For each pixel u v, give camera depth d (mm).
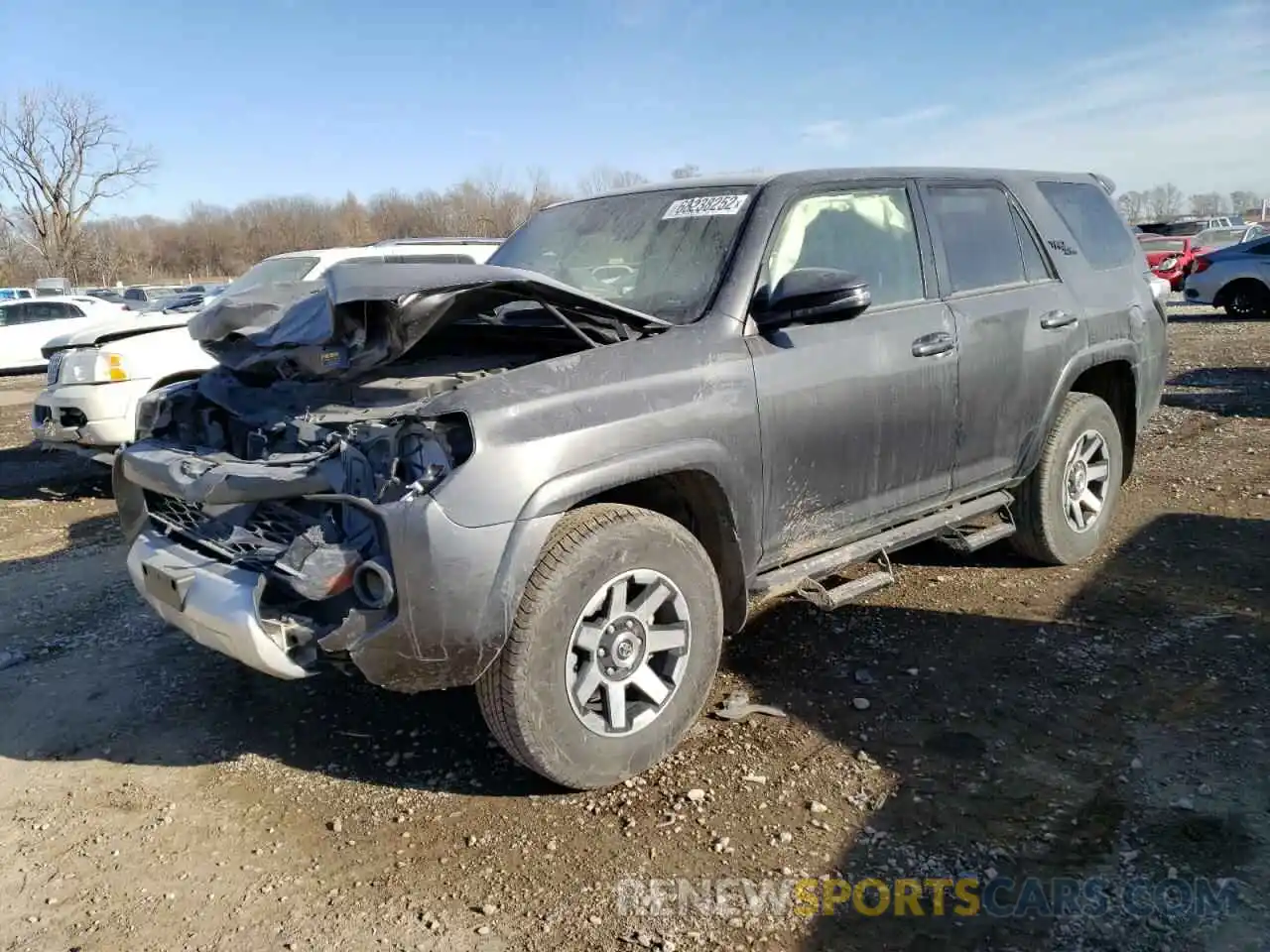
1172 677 3609
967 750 3201
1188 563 4766
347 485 2812
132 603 5023
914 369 3791
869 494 3746
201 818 3049
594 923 2473
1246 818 2754
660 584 3076
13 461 9625
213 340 3697
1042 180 4859
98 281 55844
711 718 3479
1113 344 4805
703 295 3406
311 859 2811
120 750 3498
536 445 2742
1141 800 2871
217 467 3184
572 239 4086
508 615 2713
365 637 2662
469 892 2619
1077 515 4809
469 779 3184
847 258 3766
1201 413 8633
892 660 3871
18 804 3176
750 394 3244
